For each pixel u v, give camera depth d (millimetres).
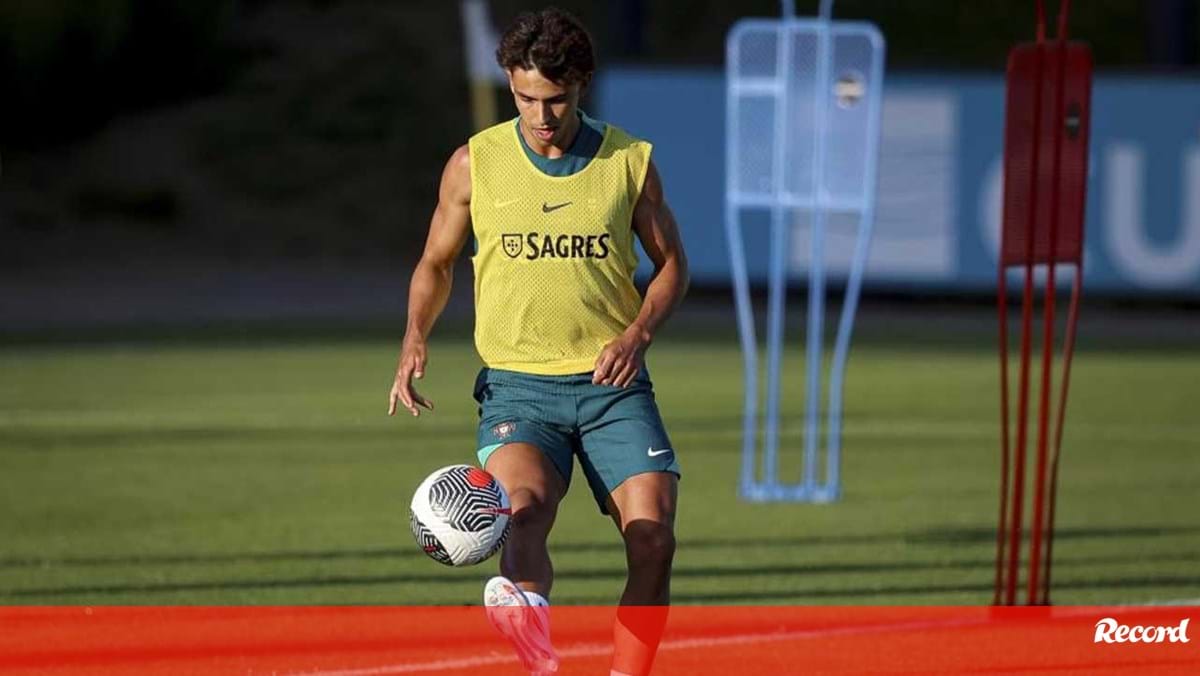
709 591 33000
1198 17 111750
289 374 70250
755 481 47750
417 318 22281
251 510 42469
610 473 21844
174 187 124000
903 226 94625
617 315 22016
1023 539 39344
